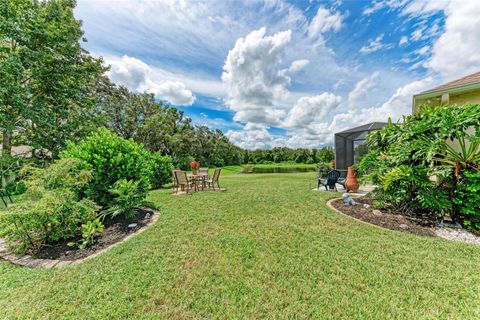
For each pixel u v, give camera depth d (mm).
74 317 2006
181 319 1968
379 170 5113
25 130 10250
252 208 5590
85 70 11906
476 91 5211
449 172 4023
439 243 3348
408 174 4355
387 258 2904
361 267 2699
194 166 10930
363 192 7797
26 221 3244
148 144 21938
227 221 4551
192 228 4148
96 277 2582
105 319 1973
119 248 3309
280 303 2129
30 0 9336
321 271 2633
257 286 2381
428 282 2379
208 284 2426
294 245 3348
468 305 2039
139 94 23062
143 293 2283
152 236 3758
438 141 3973
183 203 6277
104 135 5234
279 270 2670
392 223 4309
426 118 4465
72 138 10945
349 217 4738
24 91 9086
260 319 1950
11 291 2371
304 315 1982
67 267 2844
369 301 2125
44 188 3688
